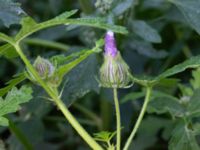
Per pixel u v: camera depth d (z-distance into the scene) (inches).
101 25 12.5
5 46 13.4
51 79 13.4
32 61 18.5
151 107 16.9
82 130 13.5
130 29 18.7
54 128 24.9
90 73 16.6
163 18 21.9
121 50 20.5
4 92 14.1
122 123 22.3
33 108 19.5
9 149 21.0
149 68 24.4
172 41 25.0
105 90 19.7
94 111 25.6
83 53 14.0
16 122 21.4
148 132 19.9
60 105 13.5
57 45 22.6
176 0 17.3
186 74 23.2
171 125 19.5
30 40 22.6
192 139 15.4
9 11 14.3
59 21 12.6
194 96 16.3
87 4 20.0
